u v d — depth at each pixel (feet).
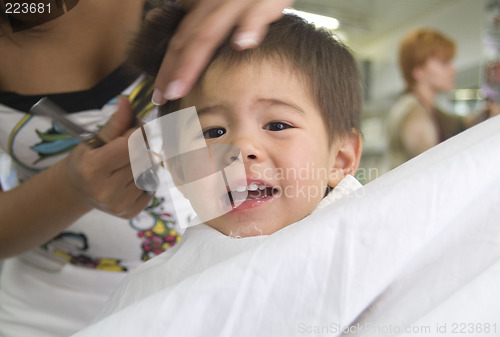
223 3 1.23
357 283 1.00
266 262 1.04
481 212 1.07
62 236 2.21
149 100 1.55
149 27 1.59
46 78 1.94
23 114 1.99
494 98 5.19
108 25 1.88
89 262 2.28
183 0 1.45
